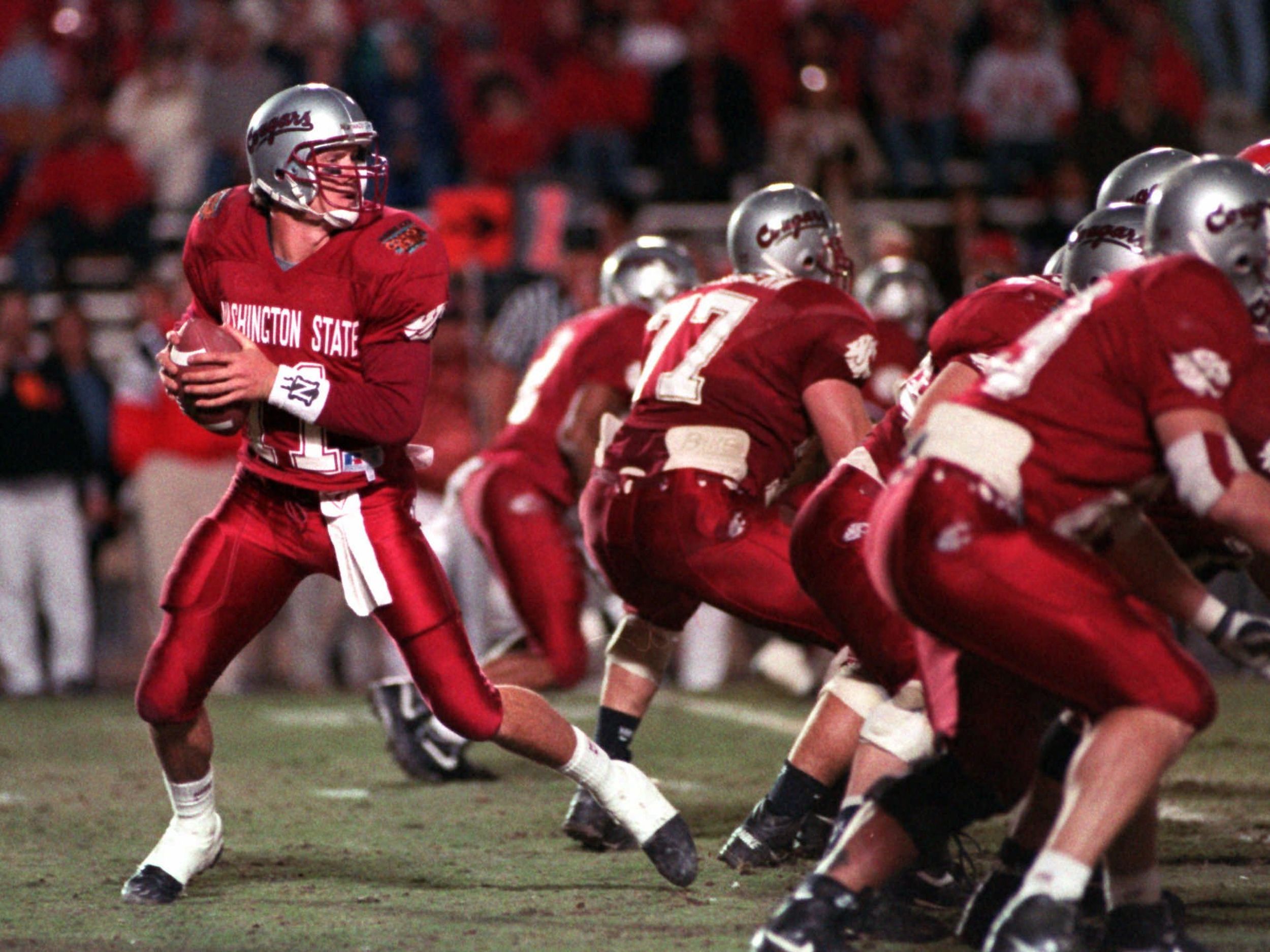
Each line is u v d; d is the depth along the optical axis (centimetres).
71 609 3216
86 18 4678
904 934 1309
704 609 3112
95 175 3956
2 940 1316
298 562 1444
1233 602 2534
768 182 3900
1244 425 1198
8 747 2448
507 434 2145
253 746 2417
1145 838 1188
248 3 4503
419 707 2059
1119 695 1102
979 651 1138
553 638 2066
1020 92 4306
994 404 1147
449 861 1605
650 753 2312
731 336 1598
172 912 1405
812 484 1938
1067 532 1153
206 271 1416
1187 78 4581
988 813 1202
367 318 1386
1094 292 1153
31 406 3164
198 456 3175
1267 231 1198
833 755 1511
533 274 3409
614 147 4212
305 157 1365
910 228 3266
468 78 4403
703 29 4250
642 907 1407
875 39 4481
